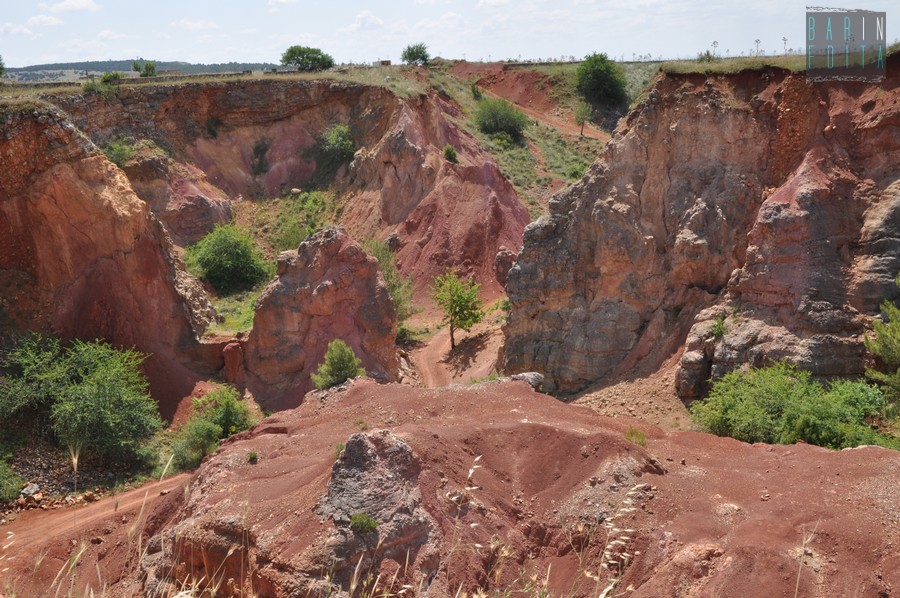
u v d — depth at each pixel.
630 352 37.97
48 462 33.19
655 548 18.56
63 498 31.28
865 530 17.88
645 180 39.38
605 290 39.09
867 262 32.94
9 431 34.03
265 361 39.50
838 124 35.22
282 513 19.34
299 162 74.38
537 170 79.56
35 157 40.31
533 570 18.94
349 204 69.69
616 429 24.52
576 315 39.59
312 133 75.69
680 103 39.28
